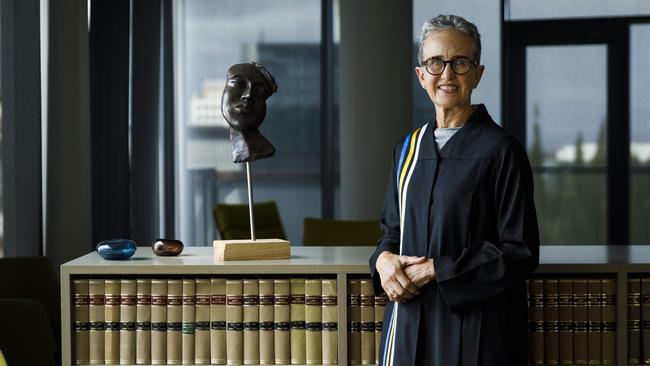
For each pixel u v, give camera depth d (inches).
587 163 328.2
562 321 117.6
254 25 328.8
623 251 129.1
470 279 97.1
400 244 105.6
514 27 326.3
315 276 120.8
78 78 239.9
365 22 297.1
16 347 125.9
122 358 119.6
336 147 329.7
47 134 230.1
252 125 124.0
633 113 324.5
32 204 211.5
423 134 105.0
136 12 284.7
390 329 105.9
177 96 328.5
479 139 100.1
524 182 98.2
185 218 330.6
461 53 99.5
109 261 121.5
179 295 119.0
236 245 120.8
